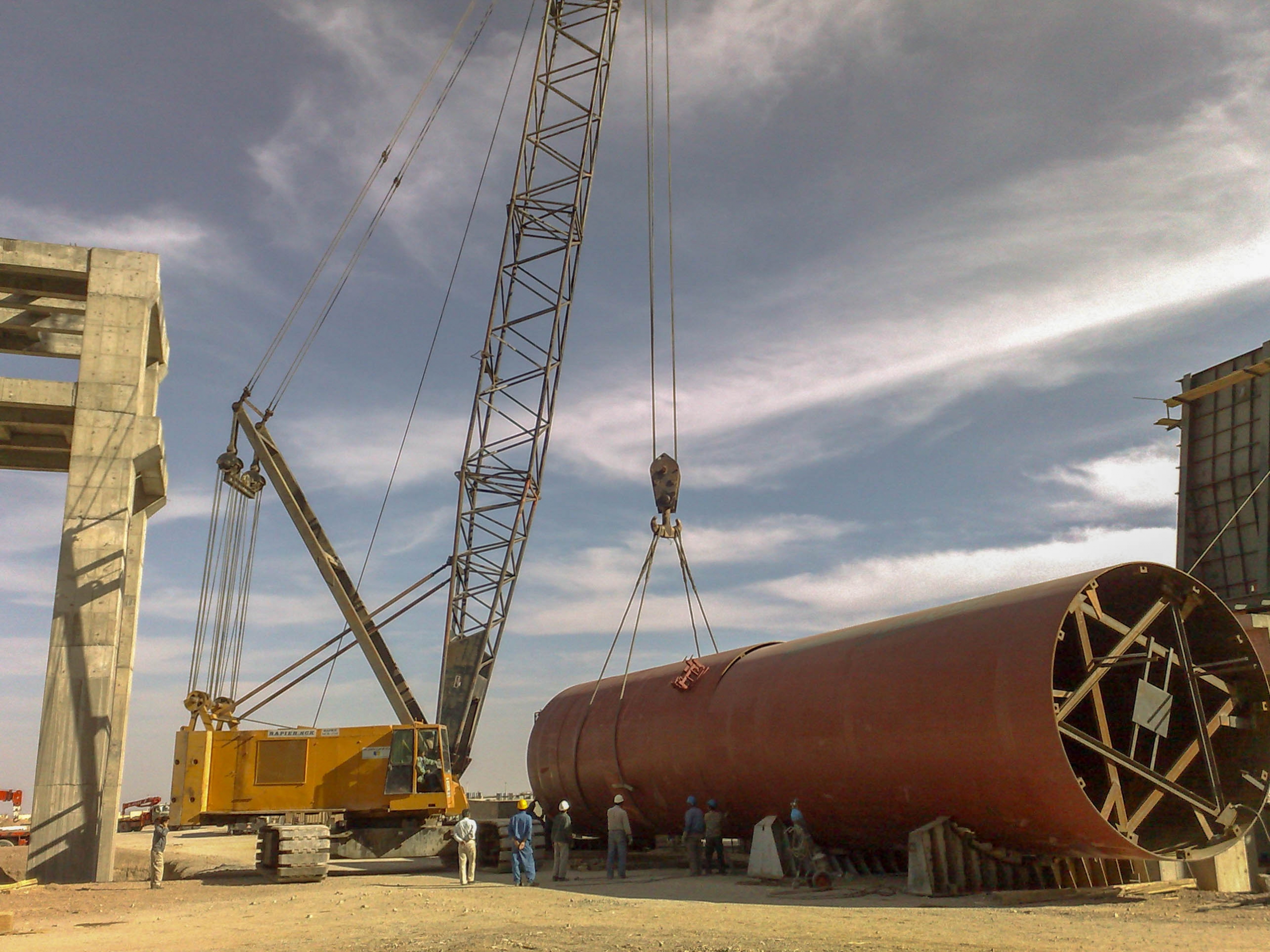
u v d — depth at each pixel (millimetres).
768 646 21953
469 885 19172
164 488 28547
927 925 11859
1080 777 16594
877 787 16500
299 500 36781
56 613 23547
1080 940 10484
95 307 25297
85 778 22922
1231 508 26516
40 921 15164
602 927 12602
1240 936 10562
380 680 35438
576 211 37656
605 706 25031
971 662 14875
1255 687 15406
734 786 19844
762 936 11375
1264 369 25906
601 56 38250
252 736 23828
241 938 12680
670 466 25125
